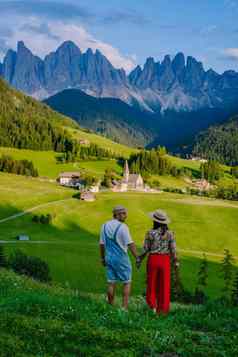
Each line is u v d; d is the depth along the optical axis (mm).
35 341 11523
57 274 102500
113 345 11820
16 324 12406
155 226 16875
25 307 14258
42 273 76500
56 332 12195
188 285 102312
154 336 12586
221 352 12047
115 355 11219
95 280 99375
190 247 151875
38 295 16266
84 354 11211
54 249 128625
